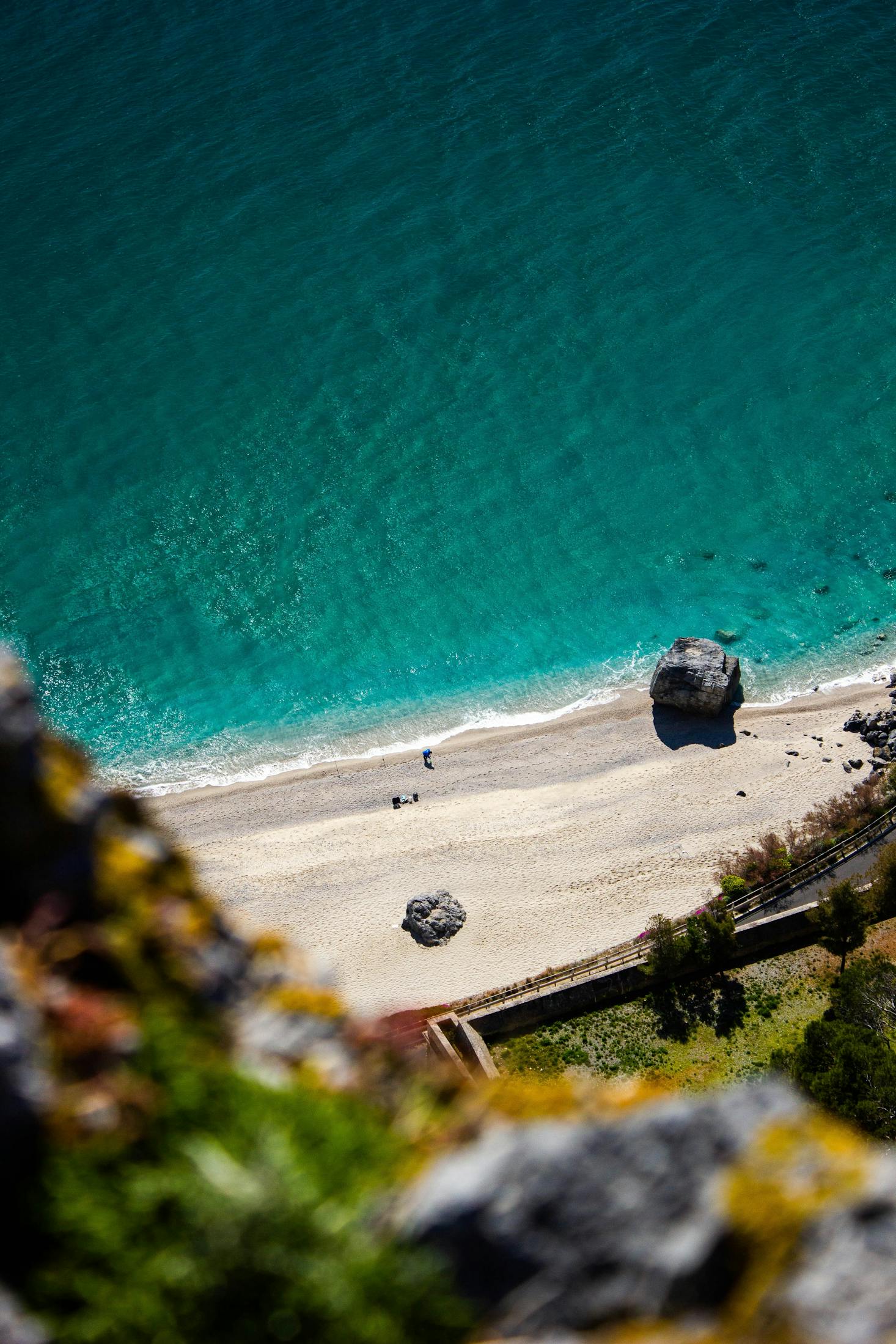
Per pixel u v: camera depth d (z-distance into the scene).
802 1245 5.61
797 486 88.56
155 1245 5.98
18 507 89.38
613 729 73.00
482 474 90.06
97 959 6.87
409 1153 6.42
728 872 59.88
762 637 78.94
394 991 56.81
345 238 107.69
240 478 90.50
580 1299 5.68
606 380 95.75
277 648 80.50
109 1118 6.23
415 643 80.38
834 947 47.91
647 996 48.03
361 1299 5.79
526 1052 46.47
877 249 104.38
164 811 70.94
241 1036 6.90
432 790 70.38
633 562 84.31
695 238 105.94
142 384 97.25
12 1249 5.99
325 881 64.19
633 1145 5.93
